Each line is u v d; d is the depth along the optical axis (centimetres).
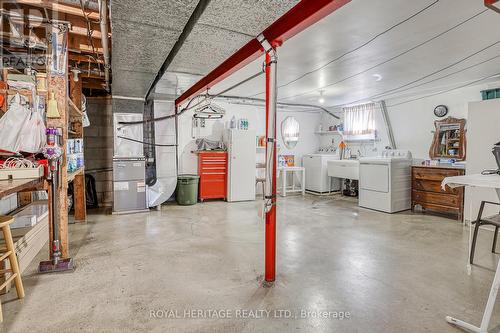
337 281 257
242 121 694
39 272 268
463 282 256
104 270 276
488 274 272
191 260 302
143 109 547
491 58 369
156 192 560
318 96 621
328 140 795
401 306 216
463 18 259
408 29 284
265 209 252
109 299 224
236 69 331
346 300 224
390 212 526
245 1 191
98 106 564
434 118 560
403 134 613
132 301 221
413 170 548
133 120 540
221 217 493
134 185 523
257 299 225
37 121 274
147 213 521
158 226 433
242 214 516
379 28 281
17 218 298
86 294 231
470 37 303
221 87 558
